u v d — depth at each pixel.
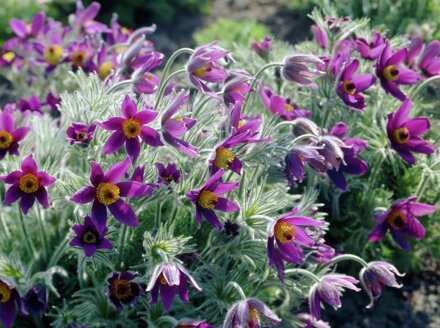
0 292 0.78
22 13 1.46
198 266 0.84
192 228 0.85
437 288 1.00
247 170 0.84
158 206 0.82
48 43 1.08
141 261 0.84
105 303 0.83
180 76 0.98
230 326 0.73
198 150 0.75
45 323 0.87
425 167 0.89
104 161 0.80
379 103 0.95
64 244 0.83
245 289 0.83
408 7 1.41
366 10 1.42
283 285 0.75
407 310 0.97
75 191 0.76
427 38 1.27
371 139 0.92
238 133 0.76
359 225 0.98
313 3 1.59
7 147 0.79
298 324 0.86
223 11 1.68
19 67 1.13
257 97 0.95
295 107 0.94
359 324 0.95
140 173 0.75
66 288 0.87
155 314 0.80
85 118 0.79
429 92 1.07
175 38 1.53
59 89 1.09
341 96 0.86
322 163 0.80
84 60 0.97
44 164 0.78
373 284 0.79
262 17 1.64
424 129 0.86
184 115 0.77
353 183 0.97
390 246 0.99
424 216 0.97
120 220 0.73
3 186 0.87
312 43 1.00
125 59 0.83
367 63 0.93
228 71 0.83
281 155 0.79
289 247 0.75
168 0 1.67
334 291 0.77
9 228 0.94
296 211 0.73
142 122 0.73
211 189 0.74
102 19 1.53
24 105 0.94
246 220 0.78
